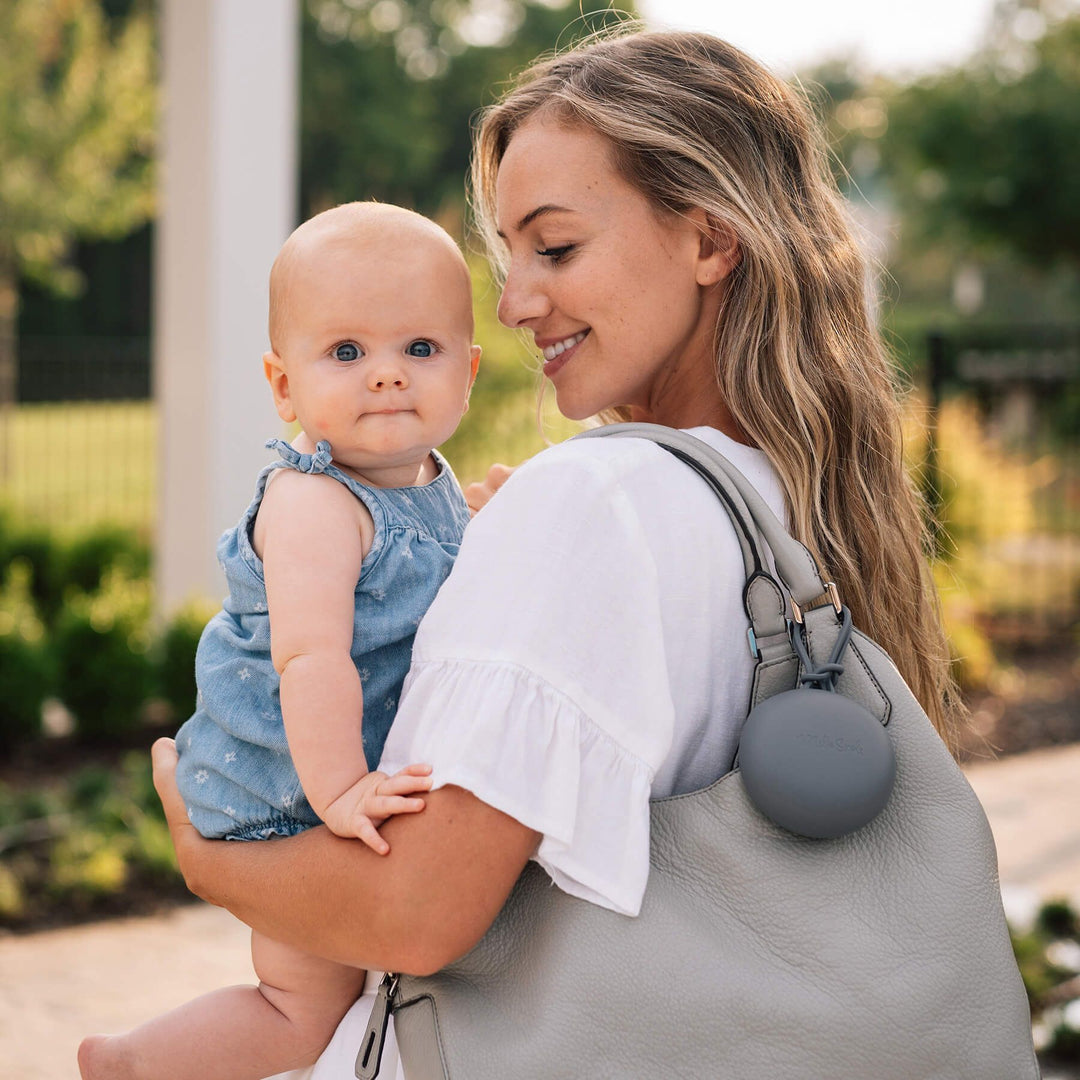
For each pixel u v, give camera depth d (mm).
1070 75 18344
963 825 1215
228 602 1486
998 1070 1150
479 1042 1188
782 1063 1133
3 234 19781
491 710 1178
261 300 6336
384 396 1386
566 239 1432
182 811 1479
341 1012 1435
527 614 1204
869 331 1596
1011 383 10711
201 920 4383
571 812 1170
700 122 1436
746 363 1440
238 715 1402
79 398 20266
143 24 20656
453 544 1496
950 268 30469
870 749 1181
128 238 30406
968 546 9195
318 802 1260
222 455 6266
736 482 1322
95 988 3787
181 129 6191
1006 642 8953
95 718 6164
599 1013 1152
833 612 1290
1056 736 6961
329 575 1325
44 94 19922
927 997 1146
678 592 1264
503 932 1230
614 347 1442
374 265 1385
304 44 34812
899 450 1600
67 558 8969
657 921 1171
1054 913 4359
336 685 1286
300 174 35219
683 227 1428
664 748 1228
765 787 1175
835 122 25594
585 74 1464
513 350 9070
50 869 4613
